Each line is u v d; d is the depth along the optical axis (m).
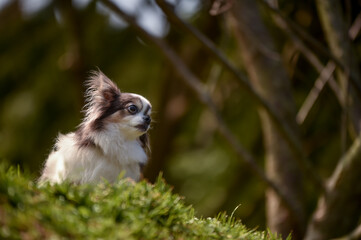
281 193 10.55
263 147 15.41
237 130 15.44
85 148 6.60
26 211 4.09
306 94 13.91
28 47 16.23
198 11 14.25
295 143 9.73
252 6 11.60
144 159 6.95
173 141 15.09
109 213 4.42
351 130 9.87
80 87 13.82
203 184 15.88
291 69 13.31
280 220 11.17
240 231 5.28
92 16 15.95
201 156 16.39
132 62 16.45
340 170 9.58
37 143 16.27
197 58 14.60
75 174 6.50
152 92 16.09
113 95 7.12
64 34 15.85
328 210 9.70
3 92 16.56
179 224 4.86
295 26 9.35
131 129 6.82
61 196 4.57
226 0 10.08
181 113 14.81
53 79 16.31
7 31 16.16
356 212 9.66
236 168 15.45
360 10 12.17
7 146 16.16
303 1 12.33
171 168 16.36
